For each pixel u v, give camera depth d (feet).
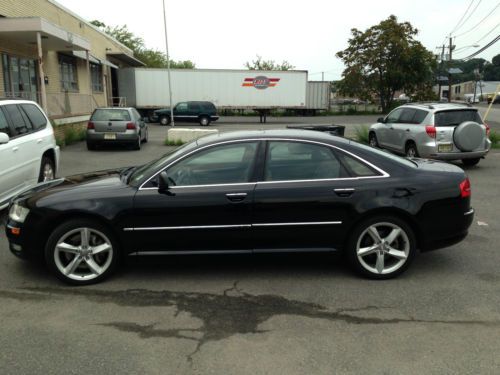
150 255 14.64
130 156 45.93
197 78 110.83
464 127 34.19
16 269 15.94
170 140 56.54
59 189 15.19
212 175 14.61
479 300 13.39
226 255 14.71
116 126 49.32
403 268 14.82
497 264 16.26
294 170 14.64
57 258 14.40
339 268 15.88
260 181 14.48
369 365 10.16
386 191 14.39
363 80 163.32
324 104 146.30
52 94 58.44
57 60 72.74
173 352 10.72
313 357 10.48
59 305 13.21
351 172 14.65
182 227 14.35
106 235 14.43
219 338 11.34
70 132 57.52
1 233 19.95
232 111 148.05
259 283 14.66
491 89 258.78
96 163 41.27
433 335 11.43
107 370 10.02
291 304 13.20
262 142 14.84
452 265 16.16
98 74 98.32
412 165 15.33
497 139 51.75
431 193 14.56
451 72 141.79
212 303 13.29
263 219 14.38
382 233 14.82
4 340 11.30
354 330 11.70
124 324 12.08
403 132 38.75
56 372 9.96
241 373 9.90
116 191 14.52
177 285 14.56
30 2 60.80
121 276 15.29
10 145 21.57
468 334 11.48
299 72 113.70
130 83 109.70
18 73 59.47
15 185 22.16
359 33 161.38
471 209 15.46
